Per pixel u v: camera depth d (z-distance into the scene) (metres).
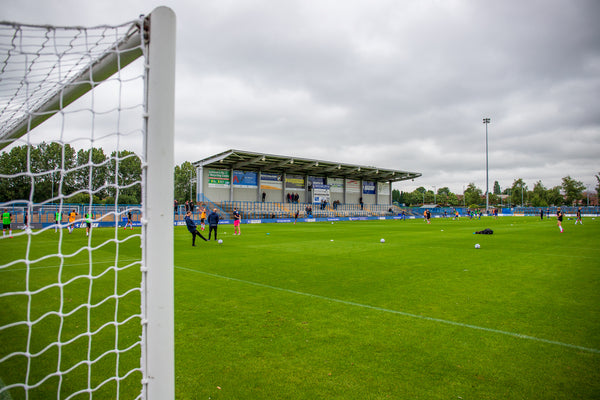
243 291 6.32
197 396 2.84
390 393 2.90
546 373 3.24
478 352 3.69
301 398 2.82
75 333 4.20
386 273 8.04
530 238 17.19
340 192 51.94
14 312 5.04
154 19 2.04
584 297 5.87
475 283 6.95
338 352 3.69
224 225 32.12
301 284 6.89
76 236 18.03
